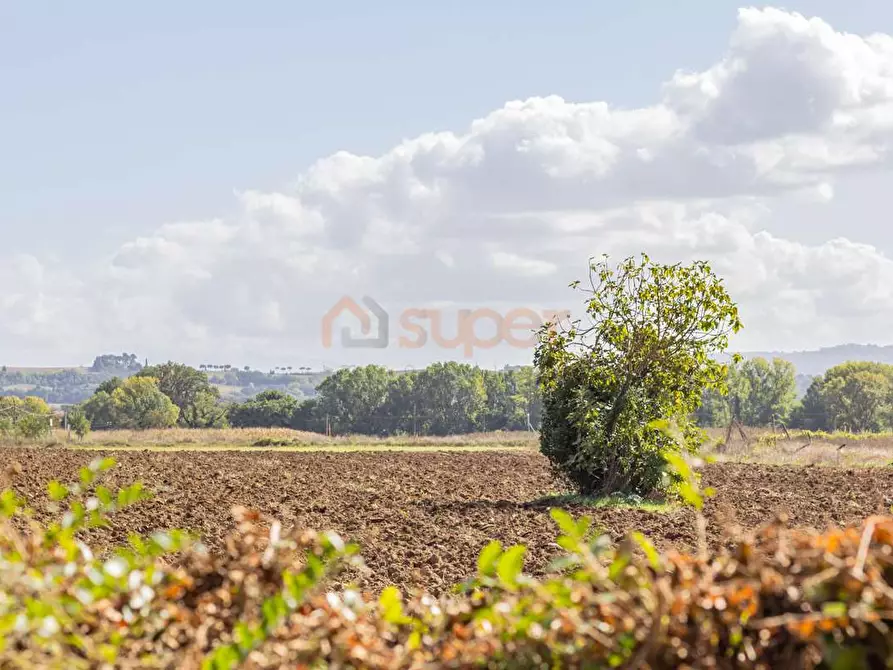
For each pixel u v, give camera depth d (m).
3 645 7.09
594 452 49.78
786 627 7.16
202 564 8.93
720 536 34.06
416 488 58.38
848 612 6.79
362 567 9.17
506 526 38.62
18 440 109.12
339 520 41.44
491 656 7.68
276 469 71.38
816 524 40.34
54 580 8.17
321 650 7.91
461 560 30.50
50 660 7.34
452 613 8.70
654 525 38.09
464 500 51.12
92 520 9.43
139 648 8.05
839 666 6.73
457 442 116.69
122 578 8.41
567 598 7.70
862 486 57.97
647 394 50.56
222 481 60.84
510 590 8.22
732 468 71.69
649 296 49.69
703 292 49.50
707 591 7.20
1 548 9.13
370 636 8.52
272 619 7.83
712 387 50.12
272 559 8.56
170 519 39.25
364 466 75.69
